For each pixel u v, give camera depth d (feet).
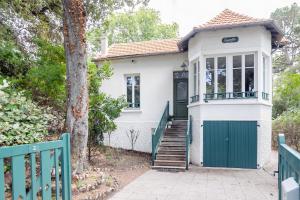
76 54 29.53
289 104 83.97
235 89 47.62
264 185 32.89
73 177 26.55
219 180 35.55
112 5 43.37
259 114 46.11
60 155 13.43
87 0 40.29
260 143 46.03
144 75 60.39
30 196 10.91
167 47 60.49
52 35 45.32
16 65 37.32
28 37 40.96
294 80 77.51
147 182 33.32
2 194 9.12
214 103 47.98
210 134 48.14
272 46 54.24
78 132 29.17
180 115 57.98
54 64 37.01
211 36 47.85
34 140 21.21
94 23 45.91
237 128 47.01
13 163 9.82
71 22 29.32
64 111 35.55
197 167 46.85
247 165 46.29
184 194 27.86
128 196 26.61
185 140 48.70
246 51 46.32
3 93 21.91
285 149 11.16
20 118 22.17
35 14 43.75
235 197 27.04
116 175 36.63
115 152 55.26
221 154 47.52
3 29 37.58
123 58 61.00
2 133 19.47
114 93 62.44
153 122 59.52
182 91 58.08
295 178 8.89
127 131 61.21
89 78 41.98
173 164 44.96
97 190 26.23
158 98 59.41
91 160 44.65
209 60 49.01
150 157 54.29
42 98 36.06
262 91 47.21
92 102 41.27
